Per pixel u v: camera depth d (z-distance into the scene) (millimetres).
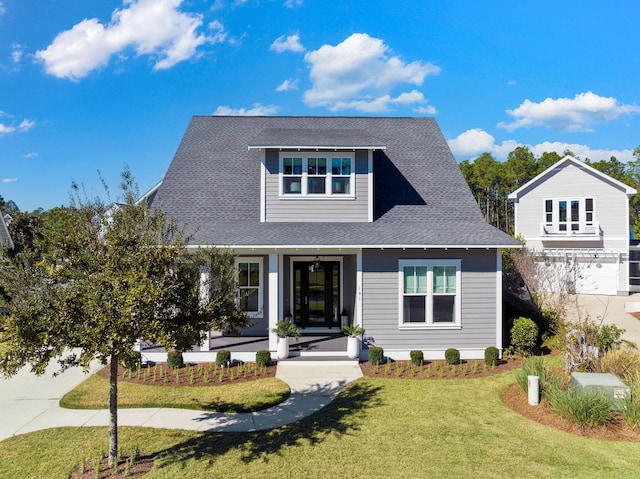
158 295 6160
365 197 15188
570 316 20688
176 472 6840
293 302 16891
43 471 6895
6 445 7934
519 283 20125
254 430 8594
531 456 7418
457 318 13953
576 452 7574
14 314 5863
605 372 10641
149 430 8617
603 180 28562
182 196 15859
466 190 16672
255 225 14789
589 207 29000
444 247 13500
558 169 29766
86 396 10625
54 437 8297
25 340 5957
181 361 12898
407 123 19828
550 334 15211
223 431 8555
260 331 15727
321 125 19422
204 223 14789
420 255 13961
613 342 12453
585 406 8508
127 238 6562
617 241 28281
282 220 15109
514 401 10055
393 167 17406
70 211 6812
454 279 14047
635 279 31359
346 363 13195
